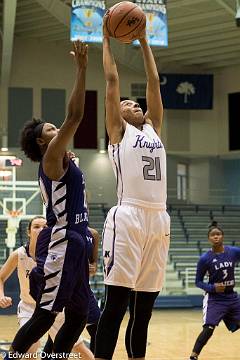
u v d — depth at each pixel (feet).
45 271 13.74
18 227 58.85
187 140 96.58
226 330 46.68
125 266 14.08
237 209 92.38
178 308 68.74
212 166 97.71
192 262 77.05
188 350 34.73
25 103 91.61
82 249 13.98
